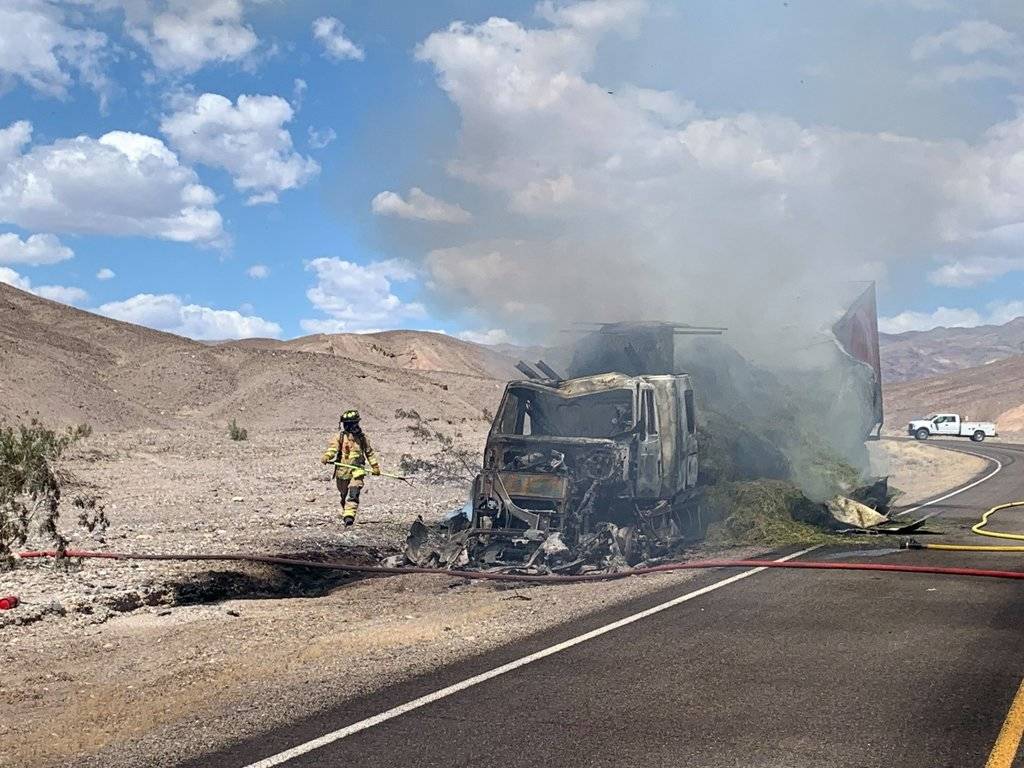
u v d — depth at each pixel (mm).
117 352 71688
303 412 58219
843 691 7184
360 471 15266
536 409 15352
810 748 5973
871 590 11461
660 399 14922
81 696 7828
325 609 11289
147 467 31391
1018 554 14500
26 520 13594
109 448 36562
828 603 10664
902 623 9570
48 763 6125
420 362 135625
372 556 15578
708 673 7758
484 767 5770
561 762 5824
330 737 6363
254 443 43500
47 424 43875
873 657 8195
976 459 42469
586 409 15109
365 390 66812
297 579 13984
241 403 58969
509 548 13719
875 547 15266
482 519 14156
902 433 79438
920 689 7203
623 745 6094
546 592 12039
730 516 16109
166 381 62312
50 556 14508
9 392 46469
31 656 9234
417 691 7402
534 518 13727
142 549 15430
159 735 6578
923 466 39125
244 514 20547
